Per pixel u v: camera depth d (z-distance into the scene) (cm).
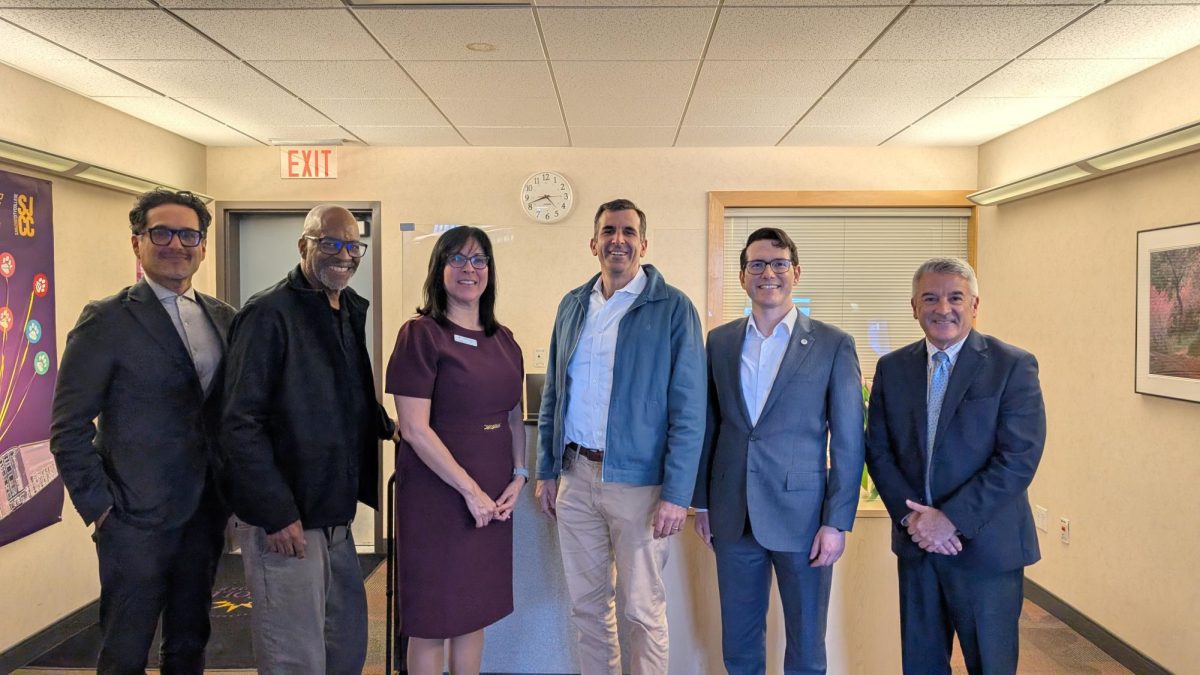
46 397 316
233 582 393
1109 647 319
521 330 434
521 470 216
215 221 459
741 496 202
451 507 196
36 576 313
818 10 242
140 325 196
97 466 188
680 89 334
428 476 196
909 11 243
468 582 198
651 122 396
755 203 462
